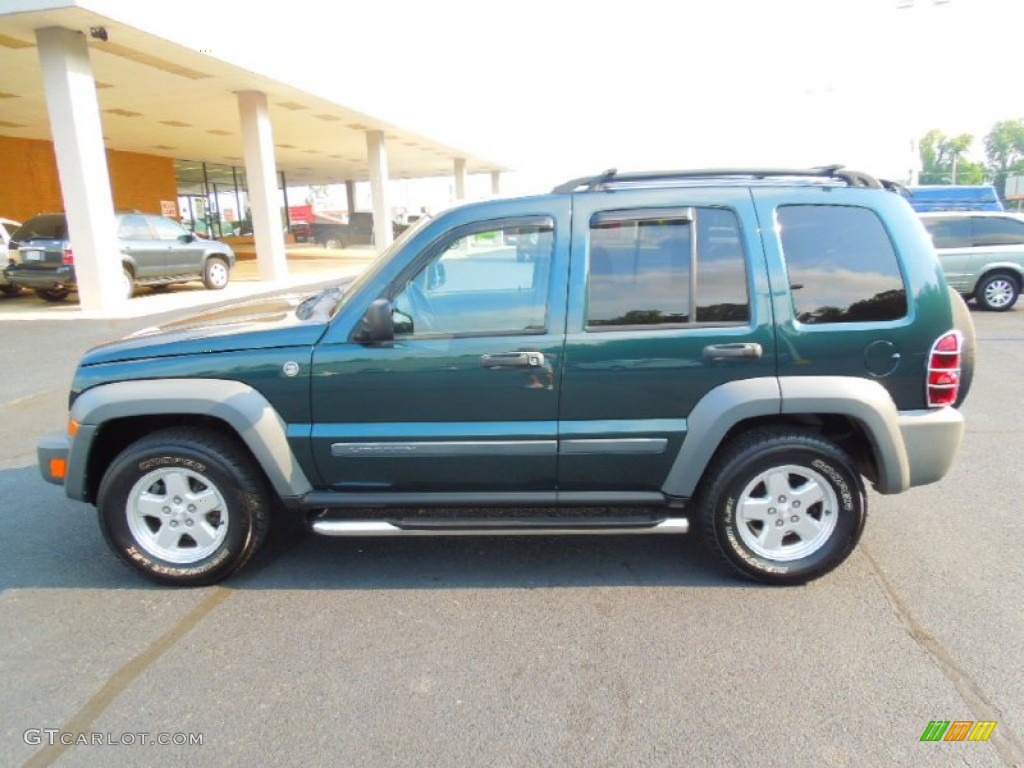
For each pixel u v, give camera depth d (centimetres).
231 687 245
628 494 308
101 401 300
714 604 294
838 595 299
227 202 3481
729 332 289
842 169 306
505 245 298
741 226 293
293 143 2462
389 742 217
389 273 299
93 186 1119
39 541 362
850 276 293
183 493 312
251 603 301
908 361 292
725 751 212
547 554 344
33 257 1184
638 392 293
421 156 3012
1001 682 241
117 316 1098
